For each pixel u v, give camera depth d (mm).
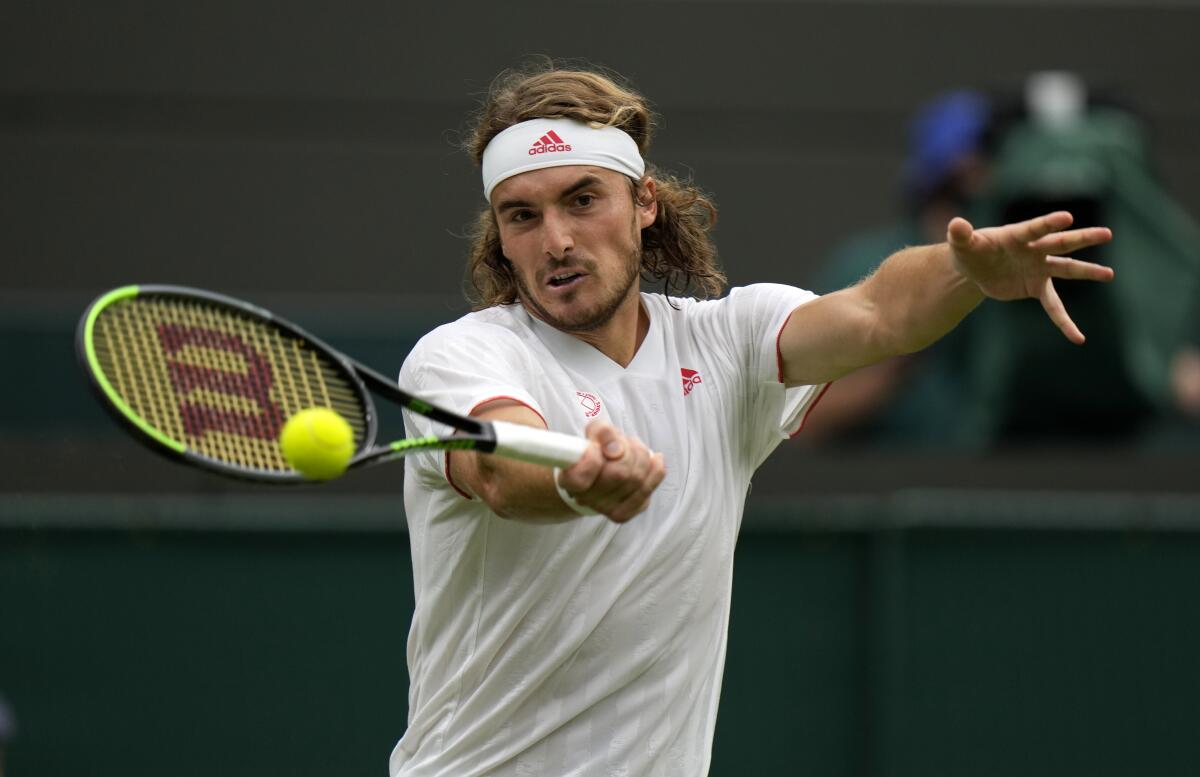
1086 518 25062
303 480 10992
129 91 30062
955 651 24766
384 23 30422
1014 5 31422
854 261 28609
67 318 27391
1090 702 24891
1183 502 25875
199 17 30156
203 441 11594
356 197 30266
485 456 11375
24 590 24031
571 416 12945
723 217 31062
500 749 13047
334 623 24312
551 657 12773
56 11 29922
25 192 29828
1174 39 31594
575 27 30781
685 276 15438
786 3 31094
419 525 13242
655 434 13109
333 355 11719
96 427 27219
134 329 11602
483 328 12906
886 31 31188
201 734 24047
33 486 25656
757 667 24594
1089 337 26859
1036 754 24750
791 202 31078
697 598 13078
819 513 24781
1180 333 28000
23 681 23938
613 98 13312
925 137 28234
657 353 13492
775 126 31125
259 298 30109
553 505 11102
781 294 13727
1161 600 25047
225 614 24219
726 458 13414
